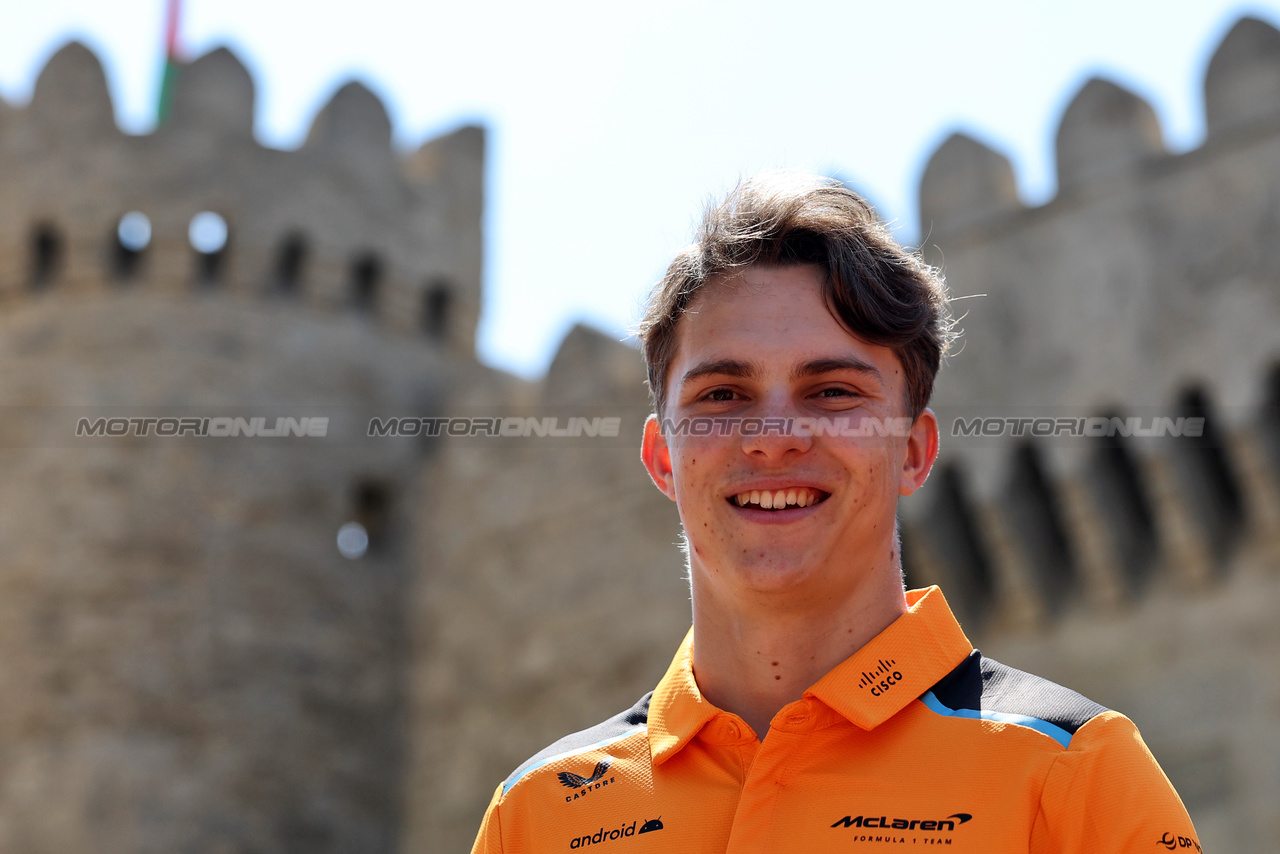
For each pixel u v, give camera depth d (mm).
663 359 2268
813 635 2088
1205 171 14430
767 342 2084
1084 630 14195
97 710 16922
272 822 16984
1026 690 1954
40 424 18484
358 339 19750
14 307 19453
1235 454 13602
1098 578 14242
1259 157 14086
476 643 17734
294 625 17953
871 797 1855
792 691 2094
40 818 16422
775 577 2029
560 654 16656
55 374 18719
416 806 17578
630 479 16781
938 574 14836
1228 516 14070
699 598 2199
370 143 20828
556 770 2176
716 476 2080
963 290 15711
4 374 18922
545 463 17844
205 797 16781
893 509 2127
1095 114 15422
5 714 17000
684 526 2152
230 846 16672
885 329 2105
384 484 19203
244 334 19109
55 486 18047
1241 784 12781
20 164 20047
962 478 14922
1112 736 1831
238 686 17422
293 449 18734
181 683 17234
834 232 2141
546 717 16531
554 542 17328
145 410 18469
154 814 16516
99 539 17703
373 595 18625
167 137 19922
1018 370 15008
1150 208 14695
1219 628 13430
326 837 17188
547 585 17172
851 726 1939
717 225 2205
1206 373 13852
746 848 1866
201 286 19438
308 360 19266
